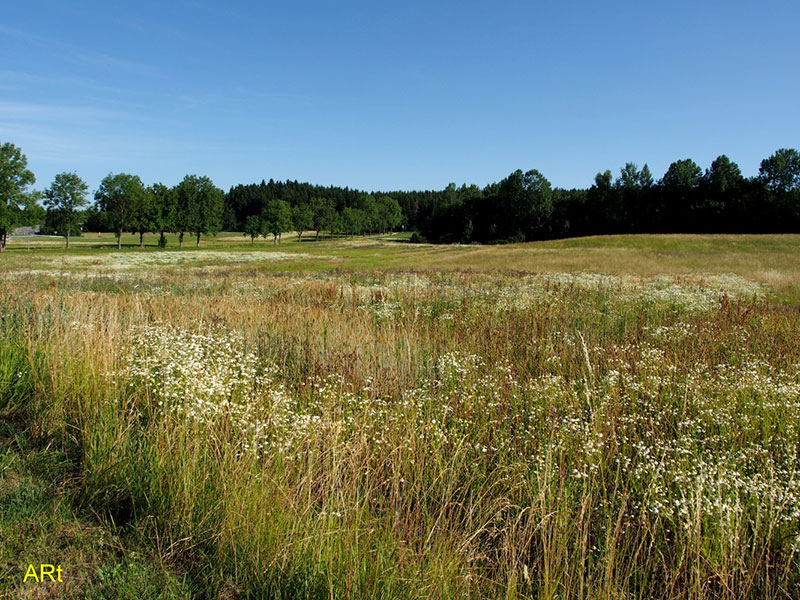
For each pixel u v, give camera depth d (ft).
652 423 14.80
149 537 10.43
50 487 11.91
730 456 12.82
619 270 103.30
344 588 8.53
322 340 24.26
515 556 9.64
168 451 12.30
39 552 9.66
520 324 29.78
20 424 15.24
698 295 46.37
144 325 23.62
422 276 73.26
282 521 9.93
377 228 493.77
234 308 33.24
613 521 11.00
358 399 16.55
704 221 258.98
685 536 10.27
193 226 277.23
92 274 80.59
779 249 149.59
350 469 12.11
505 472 12.48
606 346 24.48
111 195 252.62
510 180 319.47
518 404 16.47
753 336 27.48
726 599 9.20
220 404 14.19
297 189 602.85
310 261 142.10
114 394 16.15
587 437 13.53
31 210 215.10
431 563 8.93
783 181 256.11
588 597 8.58
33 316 24.41
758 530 10.66
